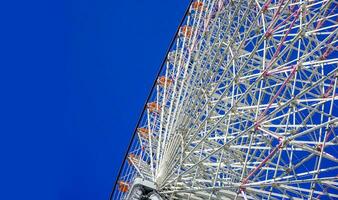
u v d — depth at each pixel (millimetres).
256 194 23500
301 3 22125
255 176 23422
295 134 20000
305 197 23375
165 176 25734
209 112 23531
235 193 23234
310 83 22984
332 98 19203
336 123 18984
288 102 19750
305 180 19281
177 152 25344
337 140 19500
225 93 23266
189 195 24031
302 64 20031
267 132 20609
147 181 26000
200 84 25594
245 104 25469
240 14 26750
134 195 25891
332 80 22688
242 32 26281
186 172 24016
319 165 18969
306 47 23047
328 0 20625
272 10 25000
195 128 25297
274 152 19906
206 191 23141
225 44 25062
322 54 24219
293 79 21766
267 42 22812
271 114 20594
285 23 24688
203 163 24359
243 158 24797
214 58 24656
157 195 25422
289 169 21172
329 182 19484
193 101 25203
